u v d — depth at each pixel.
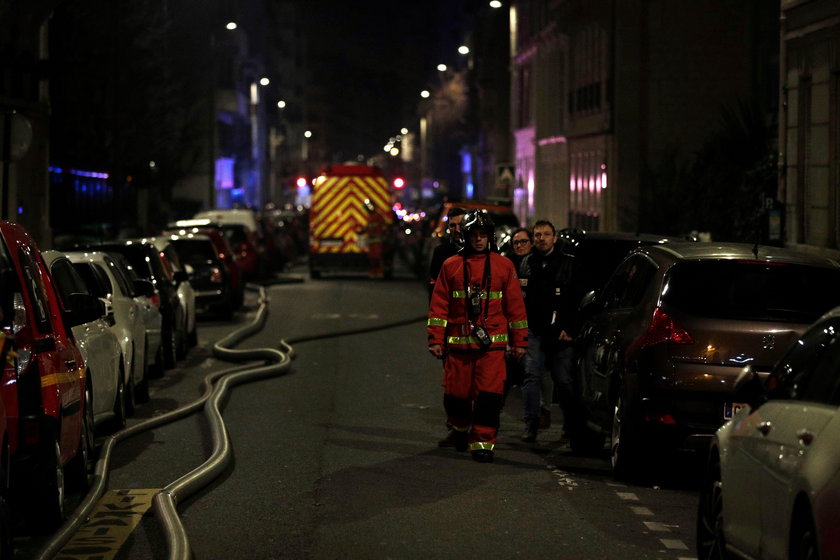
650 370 11.75
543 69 61.84
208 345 26.83
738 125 37.62
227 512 11.02
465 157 104.62
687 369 11.64
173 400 18.70
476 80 95.19
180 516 10.86
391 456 13.79
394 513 10.97
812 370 7.45
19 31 34.72
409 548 9.73
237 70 101.06
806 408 7.20
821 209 25.75
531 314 14.65
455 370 13.70
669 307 11.89
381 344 26.58
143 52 49.31
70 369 11.14
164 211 67.50
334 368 22.27
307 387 19.73
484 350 13.50
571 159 51.88
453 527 10.45
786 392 7.72
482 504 11.35
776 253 12.20
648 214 42.78
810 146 26.48
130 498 11.66
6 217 21.31
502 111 86.75
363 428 15.73
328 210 51.25
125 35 47.41
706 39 43.09
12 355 8.58
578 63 50.56
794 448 7.05
